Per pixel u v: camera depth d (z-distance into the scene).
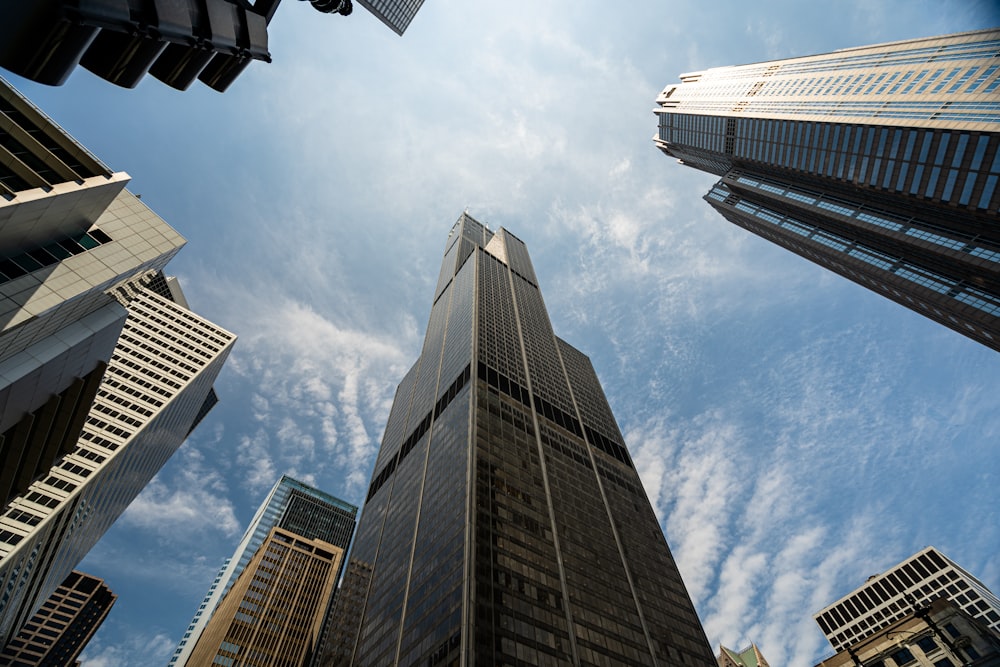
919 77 117.62
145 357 113.06
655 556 99.25
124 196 49.91
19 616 89.19
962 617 63.44
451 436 100.25
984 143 99.00
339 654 84.56
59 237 41.06
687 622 86.12
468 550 66.62
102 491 92.38
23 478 43.19
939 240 116.69
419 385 148.62
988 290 110.25
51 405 40.66
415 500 96.62
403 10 132.12
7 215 33.94
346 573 107.38
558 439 114.56
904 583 134.25
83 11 8.55
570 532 86.00
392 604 77.81
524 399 119.94
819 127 139.00
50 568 90.38
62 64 9.25
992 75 101.00
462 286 178.00
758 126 166.50
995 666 57.97
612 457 127.38
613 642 69.69
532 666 57.38
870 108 125.50
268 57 14.19
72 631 181.12
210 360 121.69
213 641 130.50
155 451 115.19
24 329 35.31
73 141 42.41
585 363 180.38
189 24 10.99
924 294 124.44
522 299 186.50
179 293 150.00
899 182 119.50
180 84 12.91
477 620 57.84
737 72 199.88
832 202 152.25
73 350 40.47
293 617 143.38
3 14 7.82
